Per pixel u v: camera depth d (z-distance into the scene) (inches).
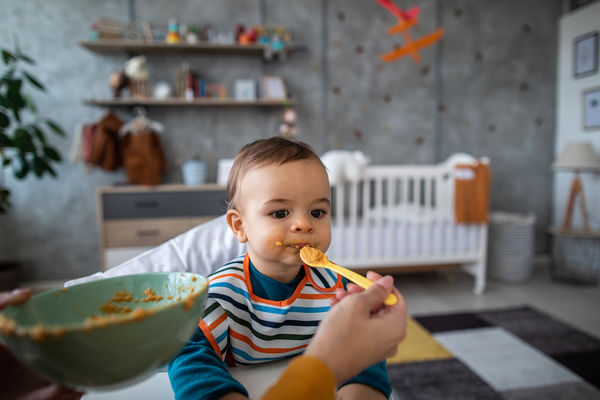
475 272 111.6
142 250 105.7
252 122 124.5
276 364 21.8
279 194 19.2
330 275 23.6
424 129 132.7
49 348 9.4
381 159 131.1
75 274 118.5
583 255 120.3
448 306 99.8
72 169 116.2
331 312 13.1
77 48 113.8
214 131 122.9
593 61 123.5
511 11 134.5
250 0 120.1
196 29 111.4
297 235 19.4
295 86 124.7
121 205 104.1
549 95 139.3
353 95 128.2
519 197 140.6
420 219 107.2
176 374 17.1
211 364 17.6
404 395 60.6
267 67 122.7
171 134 121.0
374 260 106.8
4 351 14.9
